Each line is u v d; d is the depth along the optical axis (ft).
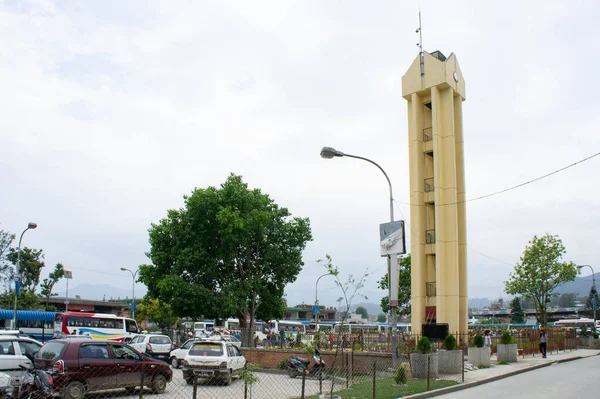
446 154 123.65
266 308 143.23
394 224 72.18
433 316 118.73
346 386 55.21
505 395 52.54
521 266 157.07
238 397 51.55
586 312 315.37
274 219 141.69
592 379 68.08
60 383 44.09
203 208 132.77
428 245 123.54
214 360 62.95
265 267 141.08
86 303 265.34
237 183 138.31
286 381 69.15
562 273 151.02
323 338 89.35
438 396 52.21
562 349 133.90
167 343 99.25
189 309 125.49
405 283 173.58
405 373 59.26
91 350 47.88
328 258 68.69
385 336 102.68
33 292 182.19
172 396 52.08
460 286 121.80
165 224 136.15
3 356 49.19
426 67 127.65
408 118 130.93
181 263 129.59
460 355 73.31
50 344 47.96
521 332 125.39
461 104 130.72
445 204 121.39
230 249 132.05
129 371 49.96
